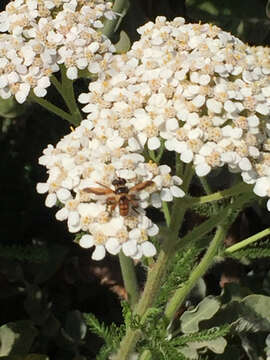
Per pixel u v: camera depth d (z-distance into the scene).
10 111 0.17
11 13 0.15
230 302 0.17
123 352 0.13
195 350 0.16
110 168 0.12
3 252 0.15
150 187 0.11
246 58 0.13
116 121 0.12
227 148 0.12
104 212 0.11
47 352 0.18
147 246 0.11
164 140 0.14
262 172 0.12
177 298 0.14
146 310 0.13
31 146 0.21
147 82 0.13
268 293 0.18
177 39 0.13
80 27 0.14
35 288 0.18
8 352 0.16
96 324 0.13
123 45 0.17
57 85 0.14
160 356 0.13
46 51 0.14
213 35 0.14
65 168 0.12
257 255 0.14
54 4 0.15
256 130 0.12
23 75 0.14
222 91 0.12
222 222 0.14
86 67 0.14
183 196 0.12
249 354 0.17
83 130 0.12
